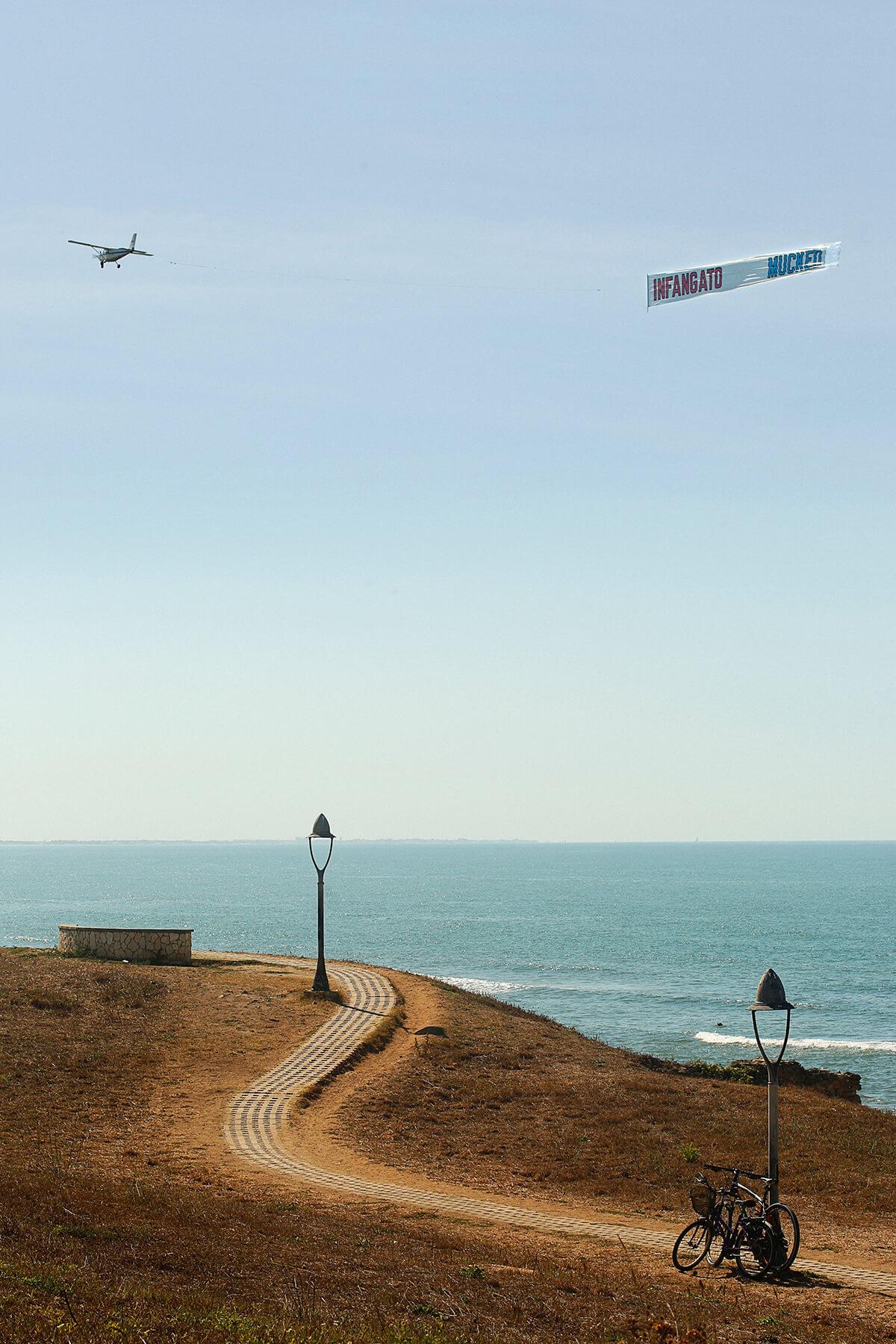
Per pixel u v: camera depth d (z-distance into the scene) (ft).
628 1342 43.39
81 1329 34.91
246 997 132.57
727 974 328.08
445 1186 76.38
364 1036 116.47
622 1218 71.41
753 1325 47.34
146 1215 55.21
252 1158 78.02
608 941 418.31
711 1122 97.09
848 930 467.93
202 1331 36.50
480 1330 42.52
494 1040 121.70
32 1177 62.85
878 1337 47.52
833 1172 83.25
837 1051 212.64
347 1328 40.52
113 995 126.52
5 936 424.87
